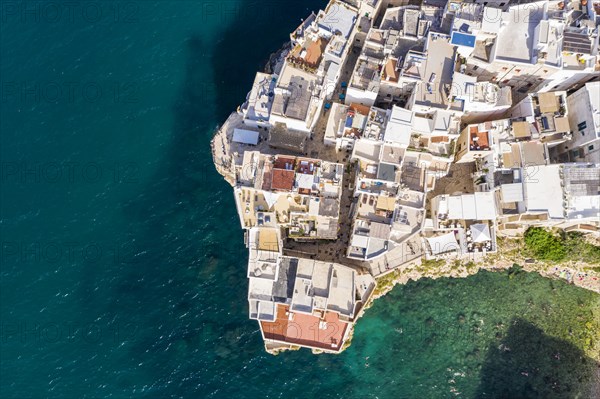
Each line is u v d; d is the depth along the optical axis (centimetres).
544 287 8012
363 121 7262
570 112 7231
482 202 7238
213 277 8169
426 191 7188
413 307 8100
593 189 6800
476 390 7894
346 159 7794
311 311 7125
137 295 8138
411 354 8025
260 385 7875
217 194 8400
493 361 7925
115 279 8194
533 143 7131
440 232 7444
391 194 7194
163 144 8594
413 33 7288
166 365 7931
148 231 8319
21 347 7994
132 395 7862
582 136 7006
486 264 7969
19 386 7888
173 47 8969
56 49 9012
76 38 9056
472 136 7244
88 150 8600
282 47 8631
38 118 8725
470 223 7375
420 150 7262
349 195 7744
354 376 7981
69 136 8650
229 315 8050
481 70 7381
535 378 7844
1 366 7944
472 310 8025
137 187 8469
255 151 7319
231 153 7819
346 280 7262
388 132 7006
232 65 8794
